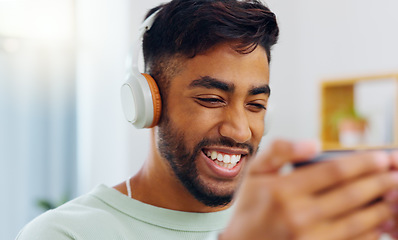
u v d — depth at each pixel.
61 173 2.62
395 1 2.56
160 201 0.90
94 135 2.72
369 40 2.69
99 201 0.92
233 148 0.81
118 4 2.68
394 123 2.38
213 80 0.79
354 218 0.36
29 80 2.54
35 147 2.55
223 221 0.93
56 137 2.61
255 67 0.81
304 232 0.35
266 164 0.38
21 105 2.52
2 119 2.47
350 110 2.43
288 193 0.36
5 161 2.47
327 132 2.55
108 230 0.85
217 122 0.81
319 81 2.74
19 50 2.52
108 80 2.71
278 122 2.99
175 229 0.89
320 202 0.35
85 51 2.74
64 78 2.64
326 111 2.57
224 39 0.79
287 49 3.05
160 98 0.85
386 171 0.36
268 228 0.36
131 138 2.63
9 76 2.49
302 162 0.38
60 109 2.62
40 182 2.56
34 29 2.56
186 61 0.81
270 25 0.84
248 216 0.38
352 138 2.37
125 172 2.62
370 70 2.68
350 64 2.79
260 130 0.85
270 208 0.36
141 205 0.90
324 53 2.92
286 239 0.35
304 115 3.02
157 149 0.88
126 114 0.90
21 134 2.51
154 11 0.96
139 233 0.87
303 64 3.05
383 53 2.62
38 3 2.58
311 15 3.00
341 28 2.84
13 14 2.51
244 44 0.79
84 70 2.75
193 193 0.84
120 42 2.67
